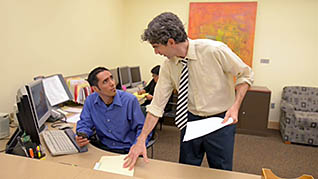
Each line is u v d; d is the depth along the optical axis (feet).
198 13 14.20
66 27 9.78
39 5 8.23
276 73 13.94
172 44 3.97
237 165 9.41
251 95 12.87
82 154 4.43
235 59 4.23
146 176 3.58
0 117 5.12
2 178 2.12
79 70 10.93
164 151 10.48
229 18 13.82
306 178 3.03
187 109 4.61
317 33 13.15
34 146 4.27
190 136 3.57
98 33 12.41
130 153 4.15
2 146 4.76
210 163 4.92
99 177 2.19
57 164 2.42
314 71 13.48
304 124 11.52
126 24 15.64
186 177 3.57
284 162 9.78
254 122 13.07
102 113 5.76
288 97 13.15
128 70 13.57
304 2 13.07
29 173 2.22
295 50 13.55
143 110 6.59
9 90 7.25
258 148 11.20
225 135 4.59
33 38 8.06
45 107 6.20
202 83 4.43
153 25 3.84
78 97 8.35
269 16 13.60
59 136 5.17
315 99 12.85
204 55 4.29
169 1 14.79
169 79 4.69
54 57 9.17
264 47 13.88
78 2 10.52
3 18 6.89
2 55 6.94
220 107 4.52
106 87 5.40
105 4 12.94
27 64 7.88
